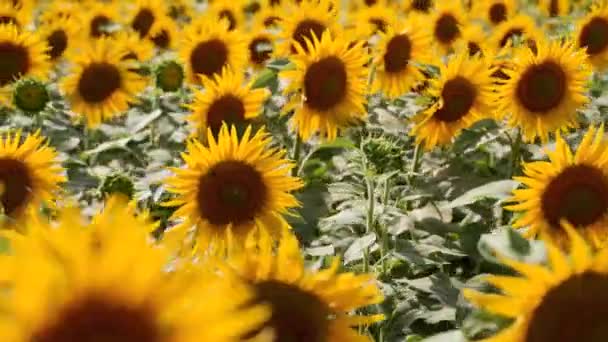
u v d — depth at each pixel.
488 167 7.45
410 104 8.41
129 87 8.38
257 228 5.01
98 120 8.34
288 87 6.91
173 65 8.52
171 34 12.49
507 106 6.88
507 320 2.72
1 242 1.94
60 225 1.57
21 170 5.36
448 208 5.99
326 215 6.07
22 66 8.55
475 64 7.05
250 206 5.03
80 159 7.95
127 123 8.12
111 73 8.28
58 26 10.88
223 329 1.54
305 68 6.91
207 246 4.97
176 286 1.57
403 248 5.25
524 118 6.86
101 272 1.55
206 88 6.74
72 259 1.54
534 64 6.77
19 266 1.52
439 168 7.19
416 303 4.94
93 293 1.55
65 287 1.53
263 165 5.07
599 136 4.57
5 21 11.20
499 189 5.04
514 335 2.46
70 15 13.45
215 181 4.99
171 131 8.35
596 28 8.88
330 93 6.91
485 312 2.76
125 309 1.56
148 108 9.76
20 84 7.73
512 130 7.28
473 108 7.11
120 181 5.37
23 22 11.30
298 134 7.19
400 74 8.23
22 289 1.50
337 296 2.77
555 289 2.43
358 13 11.51
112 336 1.55
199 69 8.77
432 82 7.15
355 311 4.54
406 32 8.17
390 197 6.66
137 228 1.61
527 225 4.76
